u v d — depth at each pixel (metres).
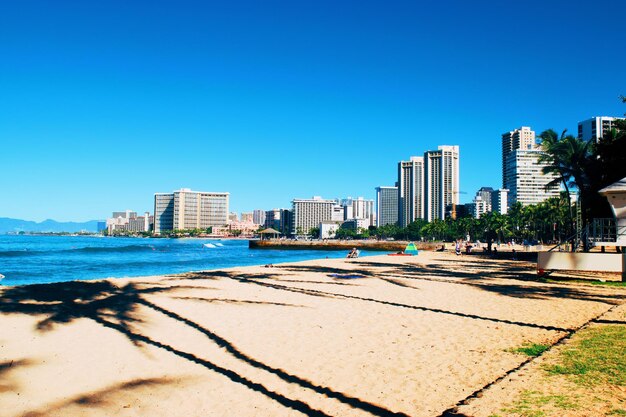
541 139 46.12
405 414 6.30
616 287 21.02
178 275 27.64
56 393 7.41
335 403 6.82
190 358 9.36
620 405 5.97
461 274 28.95
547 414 5.78
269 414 6.48
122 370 8.59
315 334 11.47
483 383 7.47
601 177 39.81
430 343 10.39
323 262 42.78
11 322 12.54
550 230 124.00
